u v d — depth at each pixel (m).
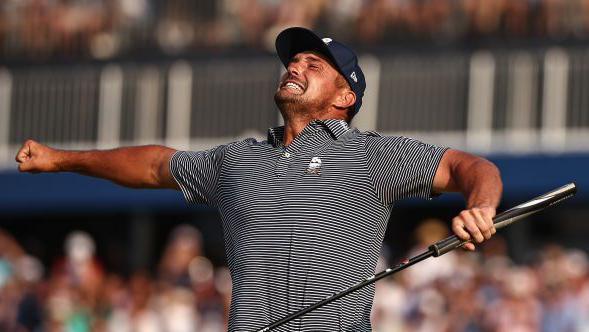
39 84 44.69
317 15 43.09
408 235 43.06
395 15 42.34
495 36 41.06
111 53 44.44
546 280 33.16
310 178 14.07
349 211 13.96
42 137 44.47
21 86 44.81
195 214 44.91
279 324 13.52
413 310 33.59
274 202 14.04
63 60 44.69
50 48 45.12
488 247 36.69
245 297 13.87
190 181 14.98
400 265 13.50
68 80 44.47
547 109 40.16
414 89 41.53
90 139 44.12
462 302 33.19
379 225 14.20
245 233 14.10
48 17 45.38
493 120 40.66
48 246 46.31
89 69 44.38
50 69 44.72
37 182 44.00
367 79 41.84
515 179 40.19
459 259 34.97
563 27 40.50
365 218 14.04
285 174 14.18
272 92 42.88
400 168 14.01
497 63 40.81
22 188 44.22
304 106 14.76
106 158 15.62
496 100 40.69
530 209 13.77
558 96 40.03
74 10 45.44
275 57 42.94
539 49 40.47
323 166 14.11
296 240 13.84
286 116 14.84
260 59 43.09
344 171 14.08
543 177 39.91
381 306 33.84
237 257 14.08
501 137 40.47
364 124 41.75
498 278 33.69
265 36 43.38
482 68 40.91
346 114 15.08
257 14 43.75
